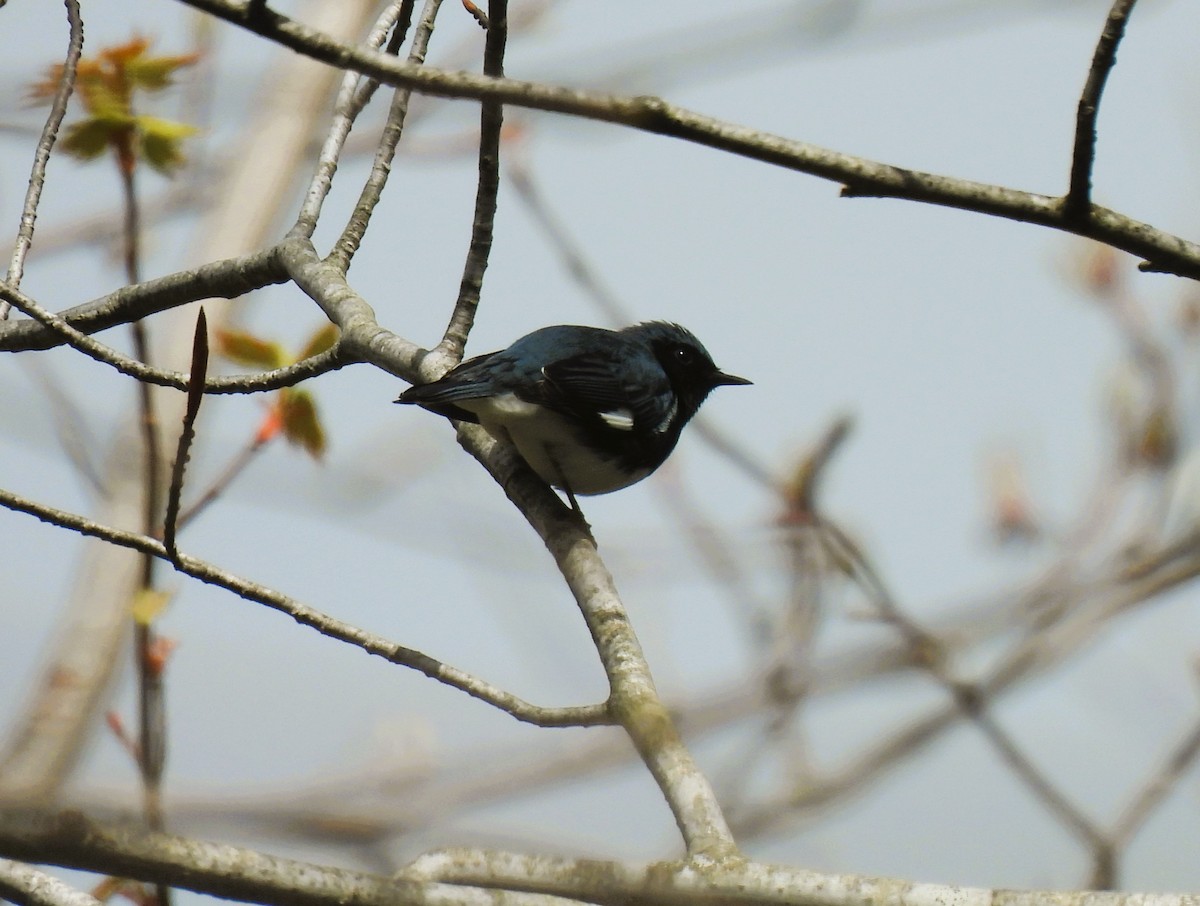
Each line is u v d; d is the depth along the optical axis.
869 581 9.96
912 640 9.59
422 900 5.95
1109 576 10.16
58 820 5.39
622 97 6.82
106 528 8.69
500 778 7.21
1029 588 10.20
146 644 8.98
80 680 10.80
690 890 6.16
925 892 6.05
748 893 6.14
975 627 9.91
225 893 5.75
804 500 10.88
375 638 8.09
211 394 10.59
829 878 6.14
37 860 5.39
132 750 9.00
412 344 11.62
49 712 10.62
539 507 11.16
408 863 6.16
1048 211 7.79
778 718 9.31
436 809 6.58
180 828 5.63
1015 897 5.96
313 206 12.08
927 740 9.34
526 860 6.29
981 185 7.70
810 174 7.40
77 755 10.45
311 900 5.82
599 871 6.25
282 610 8.36
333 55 6.40
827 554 10.38
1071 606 10.04
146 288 11.80
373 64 6.42
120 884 9.34
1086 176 7.65
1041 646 9.88
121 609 11.44
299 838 5.88
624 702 7.54
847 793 9.12
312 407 11.41
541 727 7.66
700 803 6.79
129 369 10.12
